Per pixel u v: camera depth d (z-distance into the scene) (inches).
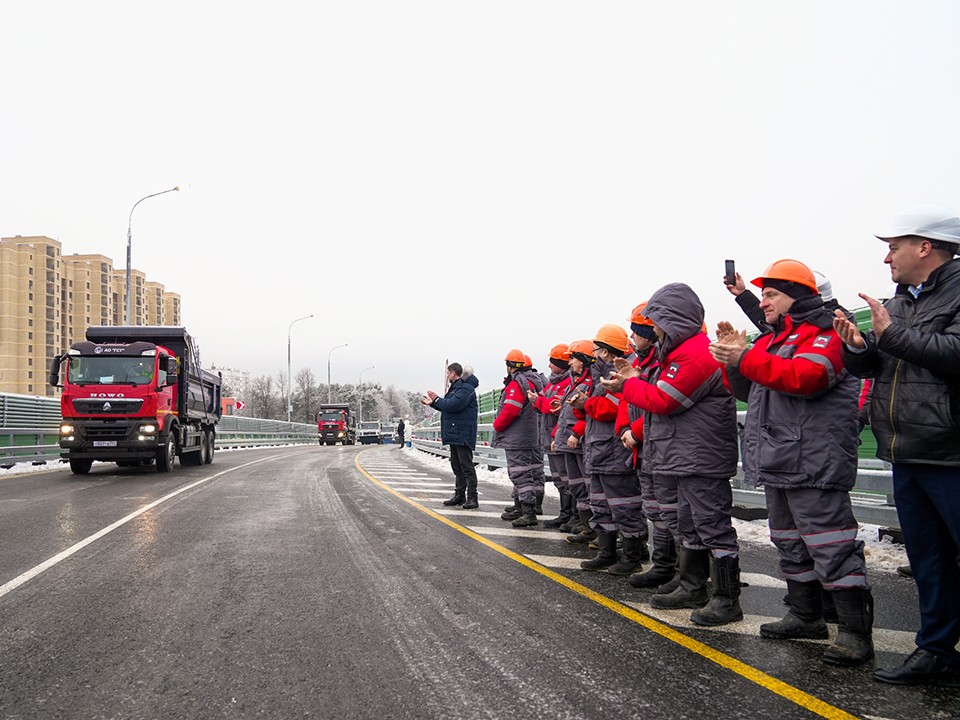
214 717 111.2
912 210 122.7
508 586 195.2
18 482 516.7
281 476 583.8
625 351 213.6
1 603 177.9
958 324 113.0
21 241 3959.2
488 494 446.3
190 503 386.0
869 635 134.8
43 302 3969.0
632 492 210.4
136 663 135.2
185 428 669.3
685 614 167.5
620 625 158.1
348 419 1963.6
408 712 112.3
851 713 111.3
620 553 233.9
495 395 683.4
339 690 121.4
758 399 148.6
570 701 116.0
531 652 139.9
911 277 123.6
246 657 137.9
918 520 123.0
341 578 204.4
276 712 112.8
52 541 265.7
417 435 1401.3
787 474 139.6
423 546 256.1
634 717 109.8
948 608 121.8
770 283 145.6
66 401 565.3
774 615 167.2
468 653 139.5
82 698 119.0
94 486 485.1
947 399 114.6
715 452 162.7
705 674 128.0
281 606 174.1
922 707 113.5
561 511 299.9
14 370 3801.7
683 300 166.9
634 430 190.2
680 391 161.5
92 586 195.3
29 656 139.5
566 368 294.5
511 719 109.3
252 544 259.6
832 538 136.3
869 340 126.0
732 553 162.2
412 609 171.2
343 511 353.7
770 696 118.0
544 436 344.2
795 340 141.9
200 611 170.2
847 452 136.2
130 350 577.0
